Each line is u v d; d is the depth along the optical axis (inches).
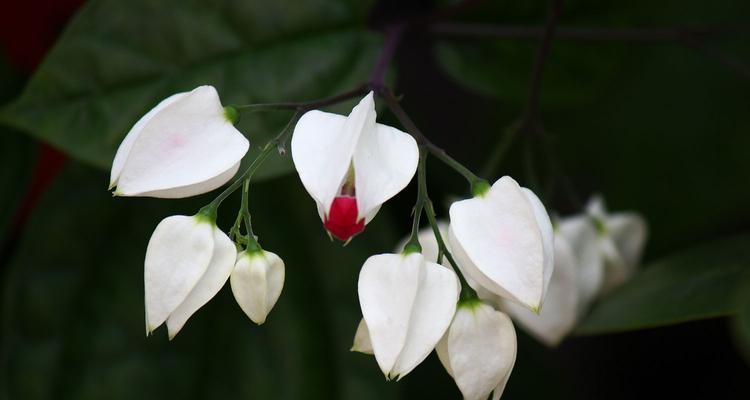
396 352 14.8
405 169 15.0
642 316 17.9
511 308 18.1
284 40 18.2
